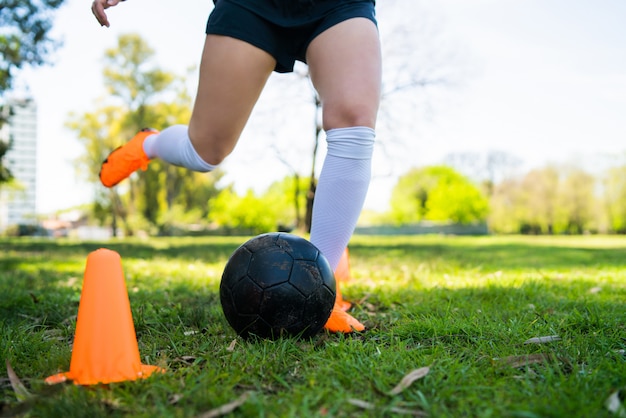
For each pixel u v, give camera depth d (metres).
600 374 1.74
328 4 2.21
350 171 2.27
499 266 6.30
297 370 1.86
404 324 2.53
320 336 2.34
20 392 1.65
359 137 2.23
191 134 2.52
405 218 49.91
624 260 7.55
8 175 21.09
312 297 2.15
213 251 10.63
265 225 37.38
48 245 16.20
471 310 2.92
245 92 2.30
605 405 1.48
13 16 15.35
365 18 2.23
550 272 5.50
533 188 43.16
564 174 41.56
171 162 2.78
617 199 39.16
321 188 2.34
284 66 2.36
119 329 1.78
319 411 1.46
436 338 2.32
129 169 2.93
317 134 17.72
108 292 1.80
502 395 1.58
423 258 7.73
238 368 1.84
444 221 46.41
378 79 2.25
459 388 1.63
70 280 4.78
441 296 3.54
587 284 4.30
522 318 2.72
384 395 1.59
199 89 2.36
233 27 2.20
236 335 2.37
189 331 2.50
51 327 2.77
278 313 2.11
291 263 2.15
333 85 2.22
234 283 2.18
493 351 2.08
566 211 41.44
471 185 47.47
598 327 2.51
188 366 1.94
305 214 18.36
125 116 34.31
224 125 2.40
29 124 84.19
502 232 45.59
